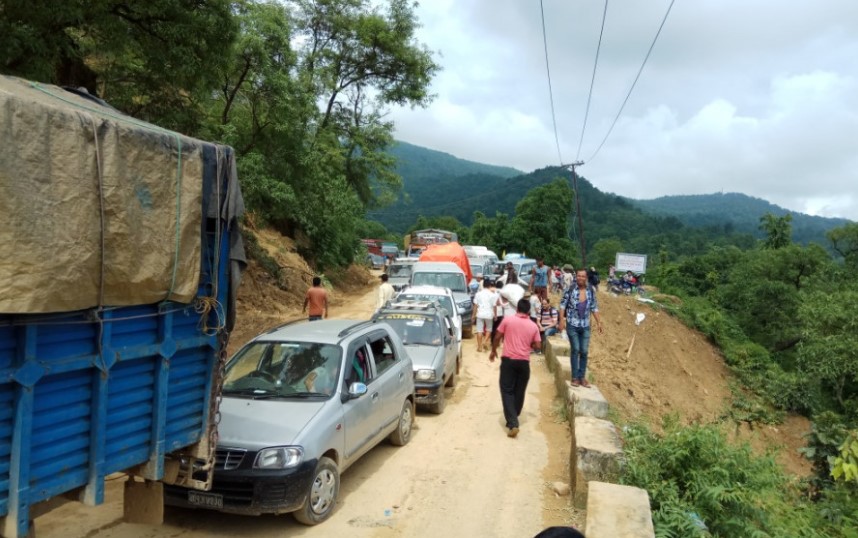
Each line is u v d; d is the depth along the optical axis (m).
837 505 8.84
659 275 57.41
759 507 6.46
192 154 4.22
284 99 23.02
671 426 8.55
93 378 3.61
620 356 24.92
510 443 8.77
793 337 39.69
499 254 67.00
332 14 34.41
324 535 5.62
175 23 11.72
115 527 5.51
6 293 3.00
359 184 37.75
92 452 3.61
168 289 4.02
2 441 3.10
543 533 2.43
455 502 6.60
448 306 14.94
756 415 26.12
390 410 7.82
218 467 5.39
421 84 37.28
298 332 7.36
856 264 52.38
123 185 3.66
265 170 23.59
